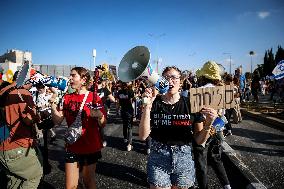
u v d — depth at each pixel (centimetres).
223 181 342
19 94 292
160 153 244
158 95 255
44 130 428
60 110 316
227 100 237
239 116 961
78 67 313
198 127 249
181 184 241
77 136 293
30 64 282
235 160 522
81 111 300
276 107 1360
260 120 1026
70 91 365
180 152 242
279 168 489
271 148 623
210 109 233
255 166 502
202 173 325
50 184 439
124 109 667
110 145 705
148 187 428
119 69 246
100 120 303
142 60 228
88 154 301
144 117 236
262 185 400
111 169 512
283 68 1077
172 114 243
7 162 287
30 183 300
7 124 286
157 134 247
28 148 292
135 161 564
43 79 290
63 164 542
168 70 247
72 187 299
